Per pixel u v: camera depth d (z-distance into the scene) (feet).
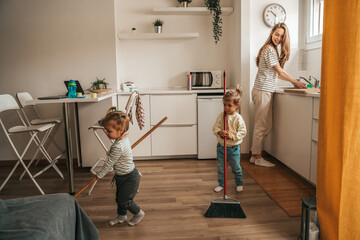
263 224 6.36
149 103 11.16
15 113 11.37
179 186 8.68
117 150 5.90
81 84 11.46
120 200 6.26
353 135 4.50
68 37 11.25
